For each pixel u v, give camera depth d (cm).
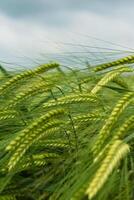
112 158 43
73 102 62
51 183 63
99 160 47
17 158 54
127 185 51
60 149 68
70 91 73
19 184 64
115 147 44
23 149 55
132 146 56
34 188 61
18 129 67
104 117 61
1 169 61
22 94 65
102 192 48
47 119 57
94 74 70
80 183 48
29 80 73
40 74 70
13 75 74
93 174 47
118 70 66
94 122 63
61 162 63
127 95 54
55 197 53
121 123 58
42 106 68
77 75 72
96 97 63
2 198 62
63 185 56
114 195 53
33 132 56
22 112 69
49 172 63
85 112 68
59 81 71
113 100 67
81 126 66
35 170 66
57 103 62
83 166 53
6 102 70
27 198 63
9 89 65
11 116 65
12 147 55
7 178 60
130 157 54
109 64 65
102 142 51
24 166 62
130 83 75
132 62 65
